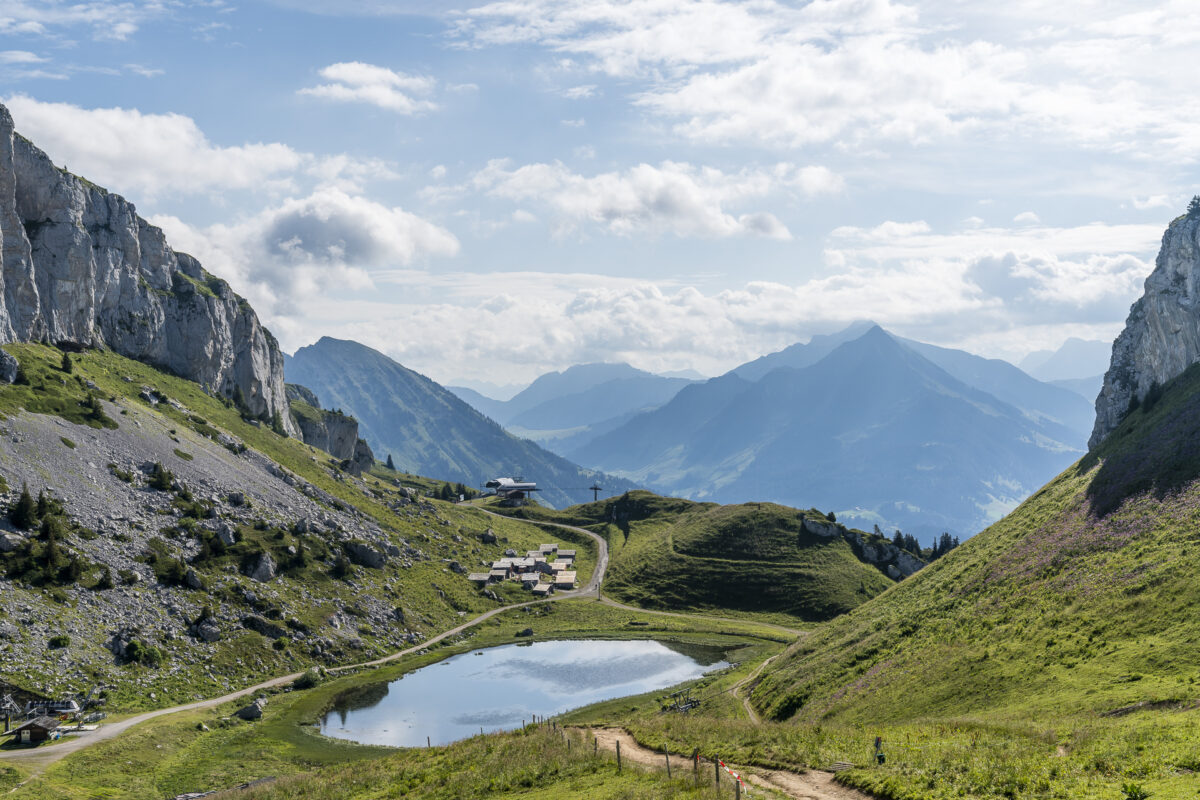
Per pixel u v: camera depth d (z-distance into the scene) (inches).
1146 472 4318.4
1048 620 3496.6
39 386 7588.6
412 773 2800.2
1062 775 1707.7
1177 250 5762.8
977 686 3211.1
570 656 7258.9
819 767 2119.8
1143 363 6072.8
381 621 7460.6
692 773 2133.4
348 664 6594.5
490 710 5634.8
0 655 4771.2
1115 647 2984.7
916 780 1836.9
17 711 4527.6
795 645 5659.5
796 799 1870.1
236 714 5251.0
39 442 6811.0
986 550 4859.7
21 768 3905.0
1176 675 2554.1
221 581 6584.6
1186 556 3324.3
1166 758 1667.1
